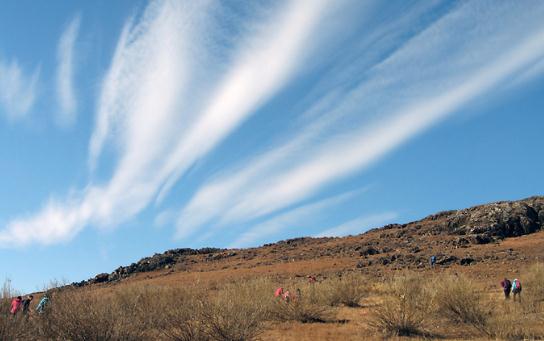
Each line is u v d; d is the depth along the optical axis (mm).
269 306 18828
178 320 14203
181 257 84000
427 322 16156
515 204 67438
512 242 57438
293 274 52844
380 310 16141
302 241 92938
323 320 19141
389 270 47344
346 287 23469
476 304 16703
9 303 12648
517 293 22547
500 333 14281
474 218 67250
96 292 15086
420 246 61781
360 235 87125
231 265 72438
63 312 12648
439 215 84125
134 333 13406
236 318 14219
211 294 18172
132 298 16703
